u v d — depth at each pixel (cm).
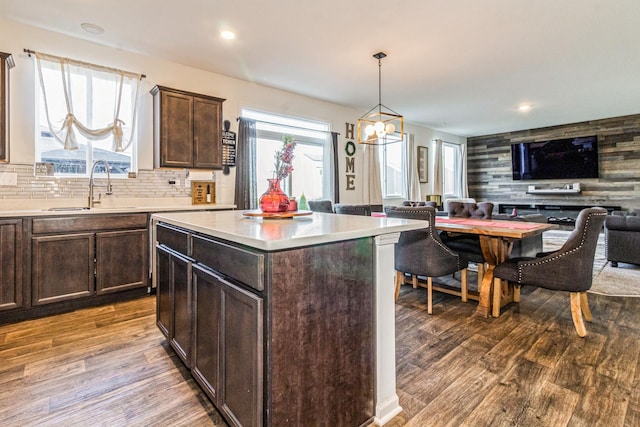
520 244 363
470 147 958
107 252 299
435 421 148
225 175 444
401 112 655
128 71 365
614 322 255
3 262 254
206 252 152
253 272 117
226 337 135
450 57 389
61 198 329
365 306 145
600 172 748
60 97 330
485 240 279
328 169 571
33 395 167
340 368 135
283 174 209
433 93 532
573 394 165
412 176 753
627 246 421
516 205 860
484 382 177
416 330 245
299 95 532
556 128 802
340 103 584
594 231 229
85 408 157
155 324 255
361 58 390
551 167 807
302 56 384
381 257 150
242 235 123
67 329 246
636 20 307
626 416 148
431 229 270
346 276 136
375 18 302
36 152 319
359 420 143
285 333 117
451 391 170
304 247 122
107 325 253
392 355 155
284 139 211
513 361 199
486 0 275
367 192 634
